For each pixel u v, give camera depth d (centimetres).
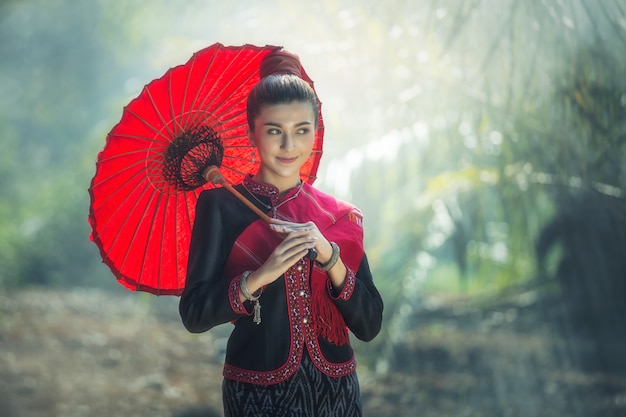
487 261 1278
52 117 3791
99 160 363
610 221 990
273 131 357
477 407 1130
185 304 353
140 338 1688
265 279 340
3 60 3631
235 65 373
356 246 369
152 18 1449
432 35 775
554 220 1251
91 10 3266
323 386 354
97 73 3400
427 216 1120
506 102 786
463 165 1100
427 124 1005
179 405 1179
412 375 1288
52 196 2888
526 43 725
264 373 350
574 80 732
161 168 375
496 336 1567
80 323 1838
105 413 1134
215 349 1547
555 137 823
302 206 368
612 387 1207
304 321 354
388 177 1039
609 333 1398
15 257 2562
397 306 1169
